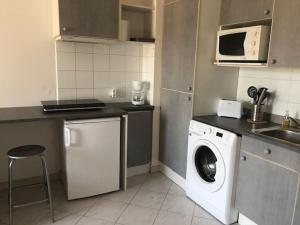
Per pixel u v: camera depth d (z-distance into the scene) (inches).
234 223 89.4
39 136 111.3
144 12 124.2
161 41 118.4
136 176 123.5
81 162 97.6
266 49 82.9
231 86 108.8
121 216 92.2
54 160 116.0
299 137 83.1
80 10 94.7
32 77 106.3
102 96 122.0
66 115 92.4
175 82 110.9
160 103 123.8
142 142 122.4
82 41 109.5
